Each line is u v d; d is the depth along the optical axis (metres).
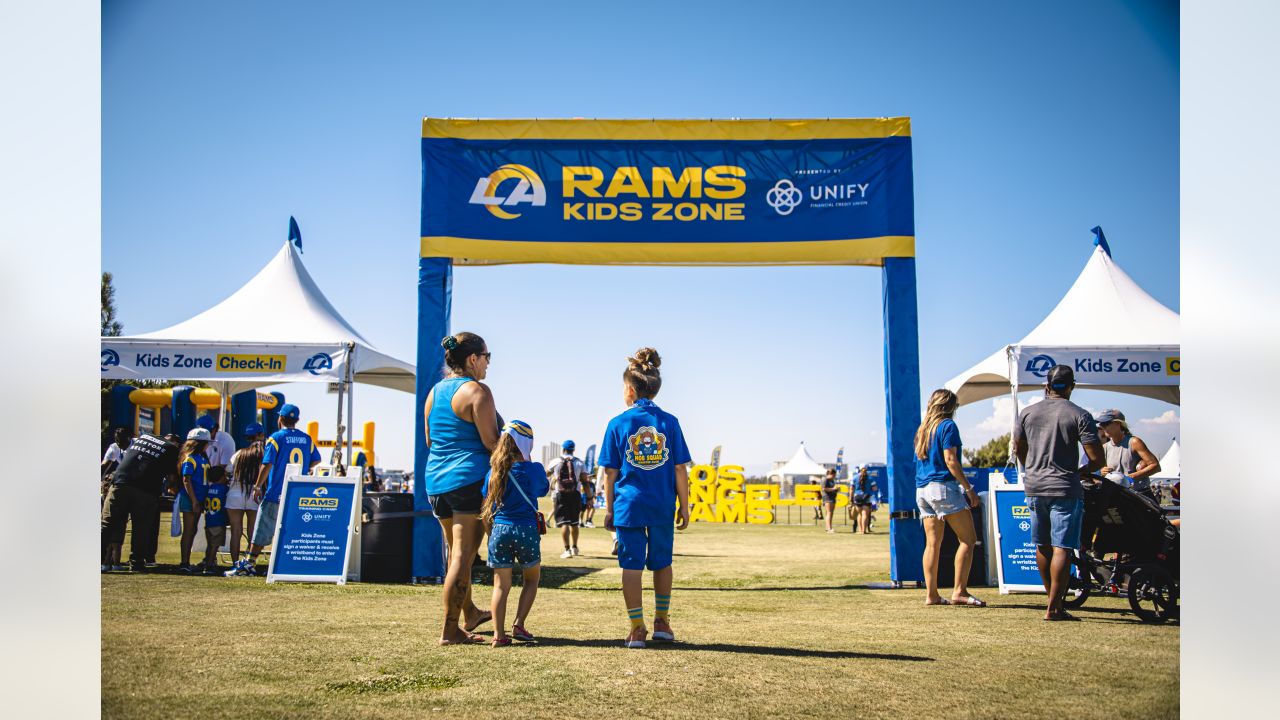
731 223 9.48
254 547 9.33
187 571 9.60
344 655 4.75
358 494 9.13
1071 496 6.35
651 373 5.43
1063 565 6.36
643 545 5.17
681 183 9.52
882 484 38.53
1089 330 11.72
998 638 5.54
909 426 9.17
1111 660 4.79
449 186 9.46
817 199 9.48
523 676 4.25
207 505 9.66
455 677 4.23
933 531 7.47
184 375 10.52
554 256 9.44
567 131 9.58
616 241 9.48
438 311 9.30
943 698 3.90
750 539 18.17
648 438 5.22
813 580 9.66
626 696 3.88
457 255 9.38
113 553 9.48
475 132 9.54
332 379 10.55
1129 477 7.29
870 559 12.72
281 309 12.77
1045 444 6.46
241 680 4.13
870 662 4.69
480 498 5.12
